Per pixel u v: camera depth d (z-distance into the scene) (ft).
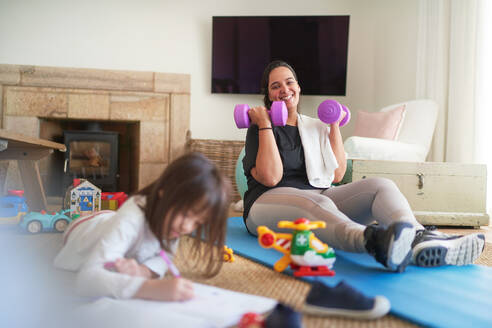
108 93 12.76
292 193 4.75
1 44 12.75
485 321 2.74
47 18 12.94
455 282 3.70
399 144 9.38
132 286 2.82
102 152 13.07
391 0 13.05
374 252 3.75
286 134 5.53
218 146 12.22
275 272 3.98
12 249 5.01
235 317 2.53
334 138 5.60
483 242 4.30
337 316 2.79
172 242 3.41
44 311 2.81
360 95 13.91
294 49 13.12
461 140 9.79
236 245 5.26
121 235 3.03
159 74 12.98
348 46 13.70
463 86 9.78
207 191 2.69
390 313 2.89
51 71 12.49
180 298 2.79
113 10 13.23
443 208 8.64
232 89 13.33
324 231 4.22
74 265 3.86
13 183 12.42
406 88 12.35
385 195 4.62
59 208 10.08
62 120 13.62
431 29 10.78
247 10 13.67
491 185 9.26
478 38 9.41
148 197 2.97
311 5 13.74
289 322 2.18
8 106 12.34
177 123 13.08
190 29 13.55
